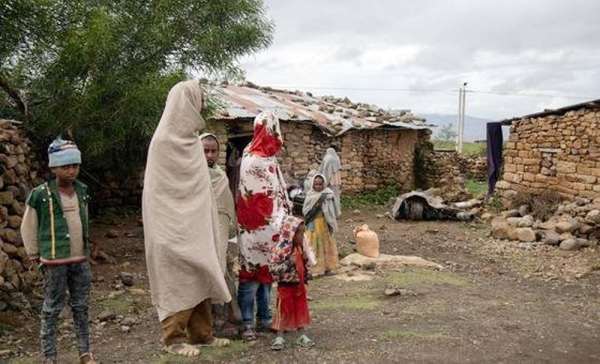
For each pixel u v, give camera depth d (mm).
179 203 4949
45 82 10422
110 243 11102
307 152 18484
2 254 6980
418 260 10109
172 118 4953
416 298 7484
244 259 5512
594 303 7629
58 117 10297
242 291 5539
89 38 9852
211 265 5023
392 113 22328
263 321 5820
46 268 4695
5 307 6574
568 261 10602
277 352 5242
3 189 7727
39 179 9758
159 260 4926
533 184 15570
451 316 6609
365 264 9516
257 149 5496
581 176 14250
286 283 5359
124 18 11062
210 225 5094
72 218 4758
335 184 13859
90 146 10492
